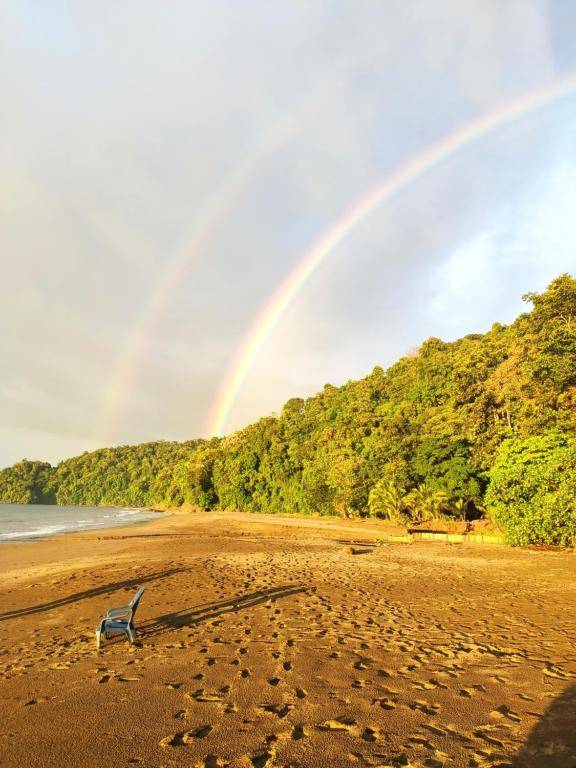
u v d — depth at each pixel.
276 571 13.80
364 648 6.46
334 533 34.44
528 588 10.74
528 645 6.45
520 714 4.30
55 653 6.88
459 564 15.06
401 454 41.91
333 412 77.00
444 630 7.31
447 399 51.19
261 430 86.19
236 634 7.40
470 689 4.93
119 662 6.29
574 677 5.20
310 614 8.55
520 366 28.50
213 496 94.50
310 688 5.08
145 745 3.95
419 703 4.61
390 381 77.31
